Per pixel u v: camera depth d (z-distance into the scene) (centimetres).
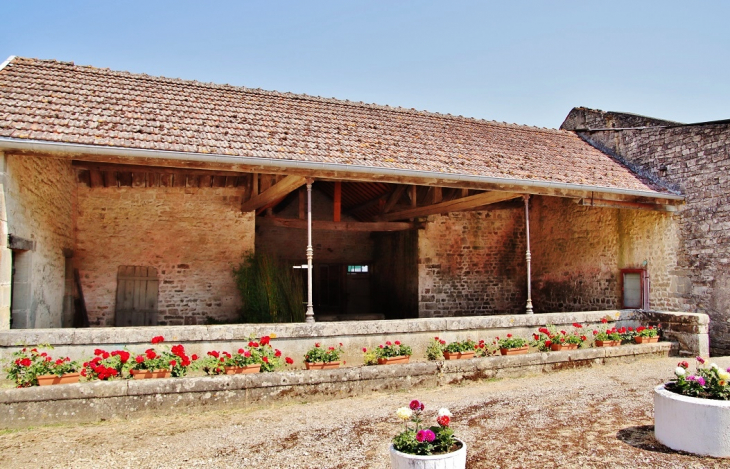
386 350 659
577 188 888
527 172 889
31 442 464
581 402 579
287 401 581
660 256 1018
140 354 591
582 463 404
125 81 852
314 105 952
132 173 968
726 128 908
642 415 527
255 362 589
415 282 1234
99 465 414
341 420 521
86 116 702
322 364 627
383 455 427
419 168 791
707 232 934
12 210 641
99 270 961
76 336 574
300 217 1074
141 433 488
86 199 961
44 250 775
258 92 941
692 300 954
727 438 407
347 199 1334
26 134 611
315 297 1370
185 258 1001
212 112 817
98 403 520
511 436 468
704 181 942
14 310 692
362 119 946
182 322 989
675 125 998
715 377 443
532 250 1348
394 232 1340
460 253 1270
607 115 1173
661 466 396
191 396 546
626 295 1091
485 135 1040
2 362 553
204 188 1018
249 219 1034
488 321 761
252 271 1011
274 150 731
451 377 662
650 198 972
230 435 481
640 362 795
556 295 1267
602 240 1148
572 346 771
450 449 356
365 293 1435
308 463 415
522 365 708
